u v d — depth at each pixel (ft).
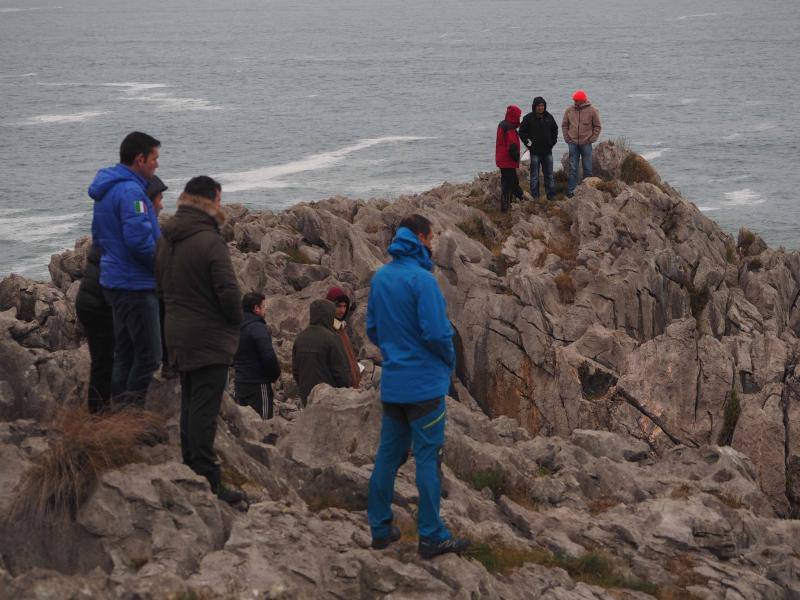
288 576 21.22
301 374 39.40
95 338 27.30
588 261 65.72
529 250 68.95
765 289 70.13
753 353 55.83
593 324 59.47
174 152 435.12
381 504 23.71
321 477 28.53
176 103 647.97
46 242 264.52
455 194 82.69
